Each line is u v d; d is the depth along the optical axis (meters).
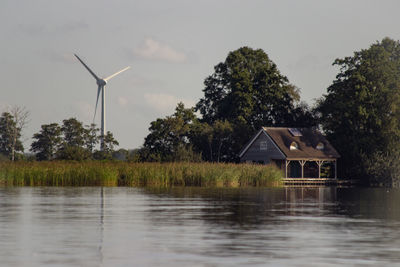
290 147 169.88
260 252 37.50
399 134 167.50
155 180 118.25
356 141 170.50
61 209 64.62
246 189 114.31
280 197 90.88
